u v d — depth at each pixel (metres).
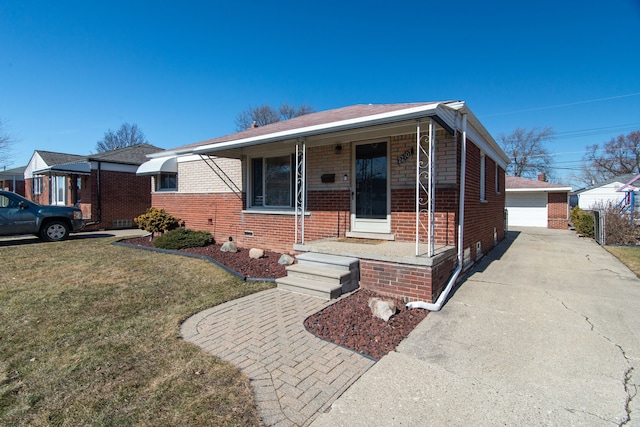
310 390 2.86
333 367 3.26
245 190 9.97
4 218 10.62
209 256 8.50
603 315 4.71
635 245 11.84
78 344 3.72
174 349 3.60
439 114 5.30
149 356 3.44
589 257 9.48
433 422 2.47
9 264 7.64
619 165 42.41
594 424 2.45
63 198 18.39
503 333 4.11
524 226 22.36
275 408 2.61
